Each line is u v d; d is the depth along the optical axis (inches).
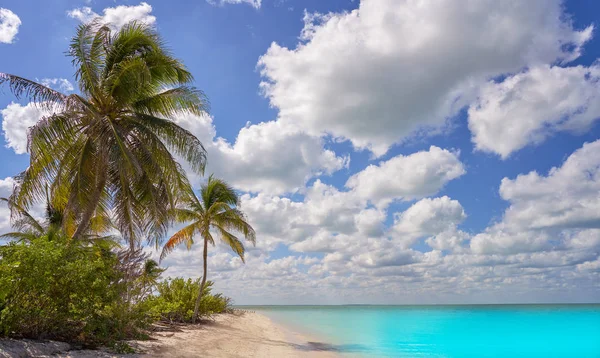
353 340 930.1
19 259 353.1
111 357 369.4
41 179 574.2
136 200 636.7
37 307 370.9
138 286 507.5
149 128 636.1
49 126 533.0
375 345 828.0
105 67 617.0
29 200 572.7
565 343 1003.3
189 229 990.4
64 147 585.3
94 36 597.6
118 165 546.6
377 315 2787.9
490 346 919.0
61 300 386.6
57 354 340.2
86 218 573.6
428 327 1469.0
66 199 637.3
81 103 536.1
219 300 1160.8
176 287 997.2
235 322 1202.0
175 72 646.5
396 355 675.4
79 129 608.1
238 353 553.9
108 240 836.0
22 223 911.0
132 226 636.7
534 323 1768.0
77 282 388.5
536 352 829.8
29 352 323.0
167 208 667.4
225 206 969.5
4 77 519.2
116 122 618.8
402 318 2240.4
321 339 943.0
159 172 590.9
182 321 927.7
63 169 595.2
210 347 564.7
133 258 528.4
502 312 3193.9
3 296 327.3
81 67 580.7
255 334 928.9
